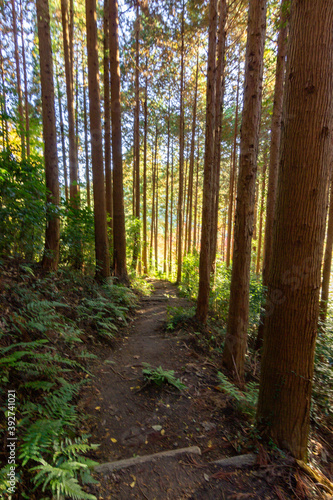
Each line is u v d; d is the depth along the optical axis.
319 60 1.78
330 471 2.44
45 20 4.29
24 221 3.70
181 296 9.24
